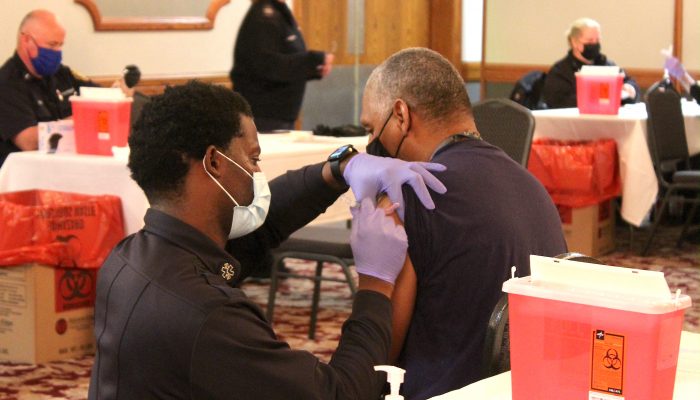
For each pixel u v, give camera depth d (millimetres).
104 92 4227
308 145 4535
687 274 5836
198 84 1647
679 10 9039
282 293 5320
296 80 5934
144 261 1578
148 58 7191
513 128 4340
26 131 4910
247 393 1512
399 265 1881
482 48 10180
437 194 2016
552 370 1435
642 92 9242
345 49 9312
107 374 1563
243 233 1742
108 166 4152
